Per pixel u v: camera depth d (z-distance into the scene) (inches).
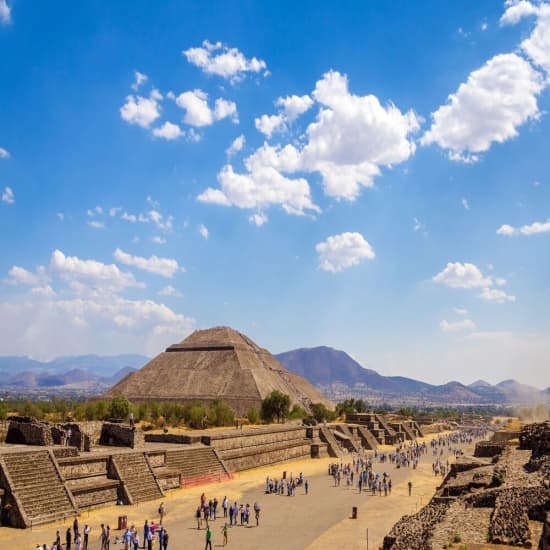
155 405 4672.7
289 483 2640.3
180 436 3070.9
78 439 2388.0
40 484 1884.8
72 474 2060.8
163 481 2410.2
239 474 3063.5
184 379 7726.4
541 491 1321.4
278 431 3863.2
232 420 4800.7
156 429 4200.3
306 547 1656.0
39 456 1987.0
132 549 1592.0
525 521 1168.8
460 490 1662.2
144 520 1918.1
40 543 1566.2
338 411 7121.1
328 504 2330.2
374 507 2277.3
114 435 2704.2
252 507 2241.6
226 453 3142.2
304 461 3922.2
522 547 1070.4
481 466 2026.3
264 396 7003.0
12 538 1604.3
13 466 1871.3
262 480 2903.5
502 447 2477.9
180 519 1969.7
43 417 4328.3
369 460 3838.6
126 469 2279.8
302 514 2124.8
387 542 1269.7
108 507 2064.5
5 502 1753.2
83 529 1740.9
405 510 2217.0
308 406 7834.6
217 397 7066.9
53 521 1788.9
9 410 4488.2
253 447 3506.4
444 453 4694.9
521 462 1863.9
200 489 2527.1
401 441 5861.2
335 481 2938.0
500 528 1155.9
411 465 3774.6
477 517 1299.2
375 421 5925.2
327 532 1841.8
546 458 1721.2
